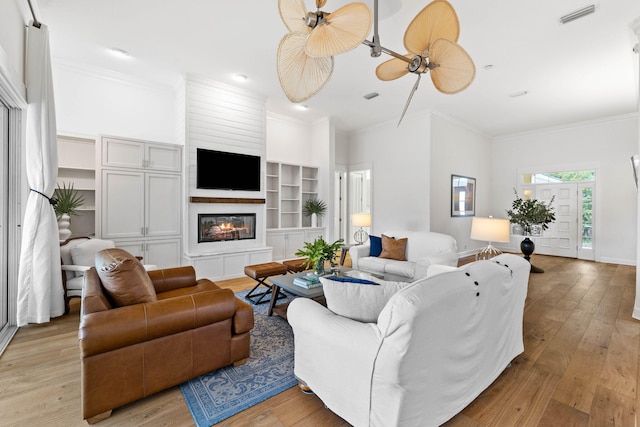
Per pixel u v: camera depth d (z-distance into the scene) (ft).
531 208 17.31
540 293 12.72
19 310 8.76
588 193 20.39
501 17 9.29
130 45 11.34
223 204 15.19
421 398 4.37
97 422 5.05
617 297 12.17
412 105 17.53
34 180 8.96
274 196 19.71
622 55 11.56
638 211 9.87
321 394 5.25
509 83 14.14
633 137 18.53
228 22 9.86
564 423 5.09
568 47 11.01
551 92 15.21
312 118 20.57
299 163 20.12
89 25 10.07
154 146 13.53
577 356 7.38
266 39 10.86
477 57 11.71
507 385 6.18
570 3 8.66
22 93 8.36
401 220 19.88
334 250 9.87
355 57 11.85
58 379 6.26
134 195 13.06
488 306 5.56
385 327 4.20
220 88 14.87
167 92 15.16
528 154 22.81
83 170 13.57
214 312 6.19
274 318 9.82
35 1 8.75
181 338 5.87
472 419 5.18
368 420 4.43
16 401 5.55
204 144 14.47
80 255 10.03
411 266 12.00
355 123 21.39
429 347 4.33
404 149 19.69
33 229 8.89
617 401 5.67
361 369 4.50
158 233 13.65
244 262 15.47
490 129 22.38
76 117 12.89
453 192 20.21
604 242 19.61
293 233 19.35
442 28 6.24
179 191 14.23
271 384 6.17
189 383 6.17
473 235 11.48
